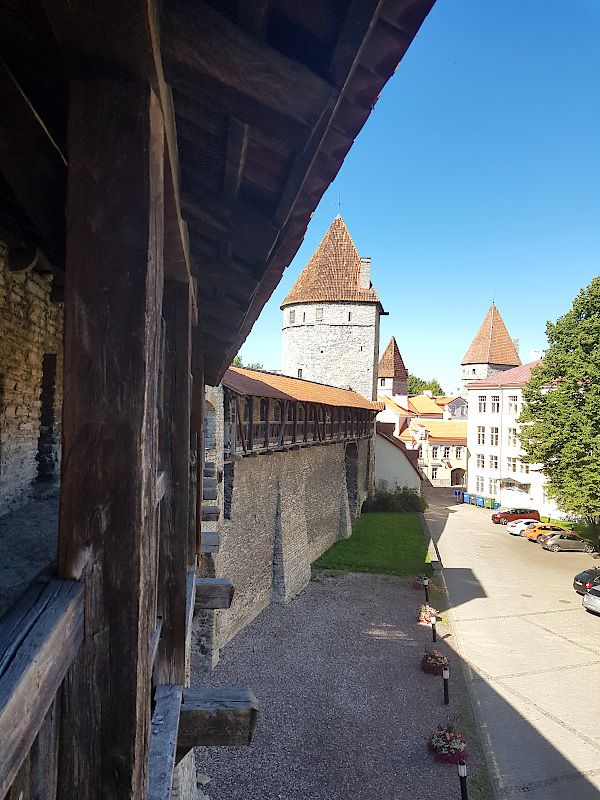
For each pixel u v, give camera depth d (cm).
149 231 120
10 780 81
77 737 124
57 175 157
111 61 112
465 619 1464
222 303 374
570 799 776
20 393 397
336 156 147
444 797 761
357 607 1477
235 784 766
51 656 99
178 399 284
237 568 1229
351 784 778
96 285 120
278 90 122
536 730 950
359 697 1014
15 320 382
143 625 129
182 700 287
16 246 356
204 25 110
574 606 1594
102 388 121
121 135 118
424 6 93
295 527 1599
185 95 139
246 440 1227
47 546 258
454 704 1013
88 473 122
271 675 1066
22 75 131
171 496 290
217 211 210
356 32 100
